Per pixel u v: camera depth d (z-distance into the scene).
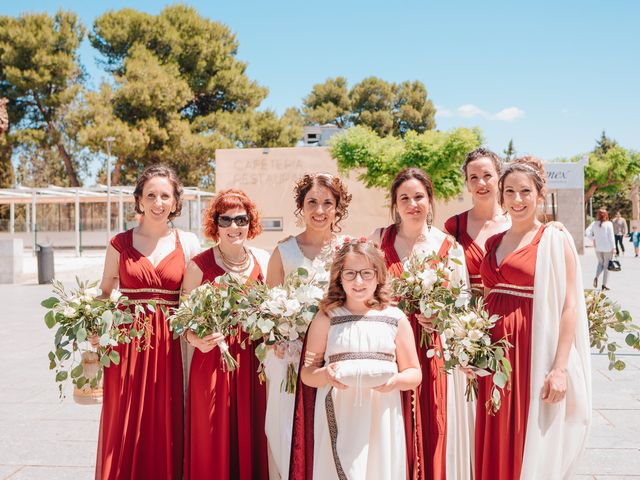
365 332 2.88
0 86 38.09
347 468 2.81
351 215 19.64
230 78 40.12
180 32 39.75
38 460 4.36
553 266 3.07
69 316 3.17
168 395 3.45
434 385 3.28
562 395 2.94
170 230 3.81
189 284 3.57
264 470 3.52
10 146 39.09
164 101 35.78
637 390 5.97
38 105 38.47
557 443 2.97
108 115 35.03
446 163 17.03
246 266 3.65
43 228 38.69
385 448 2.85
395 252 3.57
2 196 34.25
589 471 4.09
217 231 3.66
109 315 3.18
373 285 2.93
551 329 3.03
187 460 3.41
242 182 20.55
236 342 3.45
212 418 3.36
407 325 2.99
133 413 3.40
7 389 6.21
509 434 3.08
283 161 20.38
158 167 3.72
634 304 11.52
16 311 11.94
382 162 17.89
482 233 3.80
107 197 32.50
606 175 34.28
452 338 3.06
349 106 60.53
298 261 3.61
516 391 3.07
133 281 3.52
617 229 26.56
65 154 40.59
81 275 19.47
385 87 60.06
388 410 2.89
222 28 41.62
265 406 3.54
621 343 8.05
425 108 60.94
